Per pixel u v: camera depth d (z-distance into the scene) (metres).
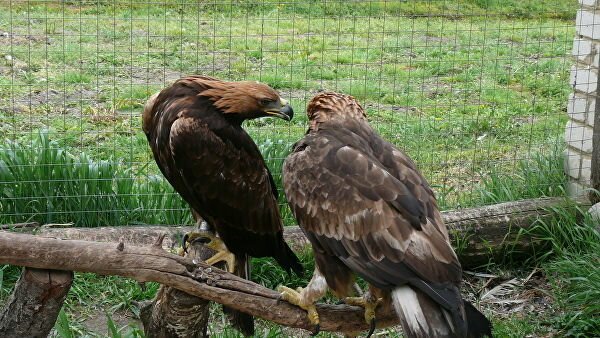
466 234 7.59
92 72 12.48
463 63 14.00
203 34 14.50
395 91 12.49
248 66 13.25
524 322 6.82
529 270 7.72
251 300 4.83
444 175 9.30
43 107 11.01
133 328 5.99
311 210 4.78
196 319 5.18
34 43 13.68
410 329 4.34
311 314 4.90
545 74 13.52
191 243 5.81
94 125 10.48
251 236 5.75
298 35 14.80
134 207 7.77
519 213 7.79
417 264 4.41
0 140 9.16
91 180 7.62
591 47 8.09
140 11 15.18
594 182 8.12
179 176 5.63
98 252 4.54
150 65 12.98
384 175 4.67
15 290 4.68
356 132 5.00
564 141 8.82
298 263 6.02
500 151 10.12
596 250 7.27
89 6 15.23
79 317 6.78
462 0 15.84
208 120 5.46
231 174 5.54
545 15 14.70
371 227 4.57
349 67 13.39
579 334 6.64
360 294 5.66
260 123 10.56
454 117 11.44
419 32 15.07
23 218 7.55
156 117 5.64
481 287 7.48
